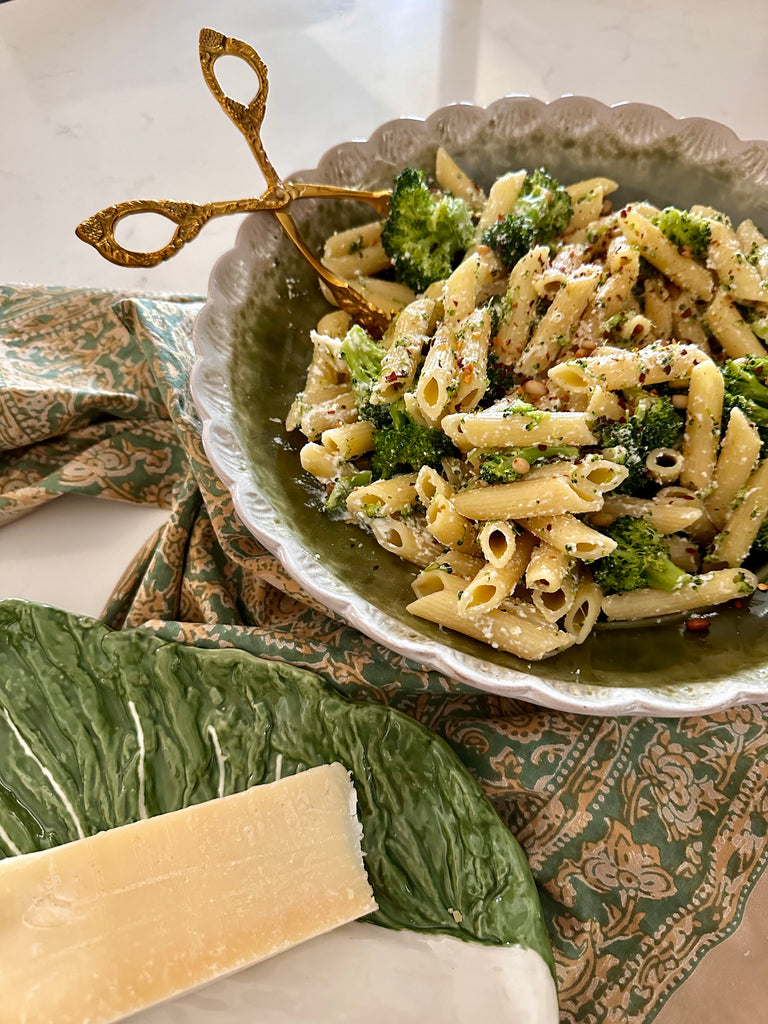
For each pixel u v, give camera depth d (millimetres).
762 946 265
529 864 266
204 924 245
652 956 266
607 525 286
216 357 314
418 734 271
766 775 280
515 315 313
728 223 335
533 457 276
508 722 288
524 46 513
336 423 316
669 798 277
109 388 363
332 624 308
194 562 324
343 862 257
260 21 552
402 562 301
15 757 283
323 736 277
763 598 285
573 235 345
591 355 302
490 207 342
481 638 269
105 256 294
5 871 246
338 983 249
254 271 336
